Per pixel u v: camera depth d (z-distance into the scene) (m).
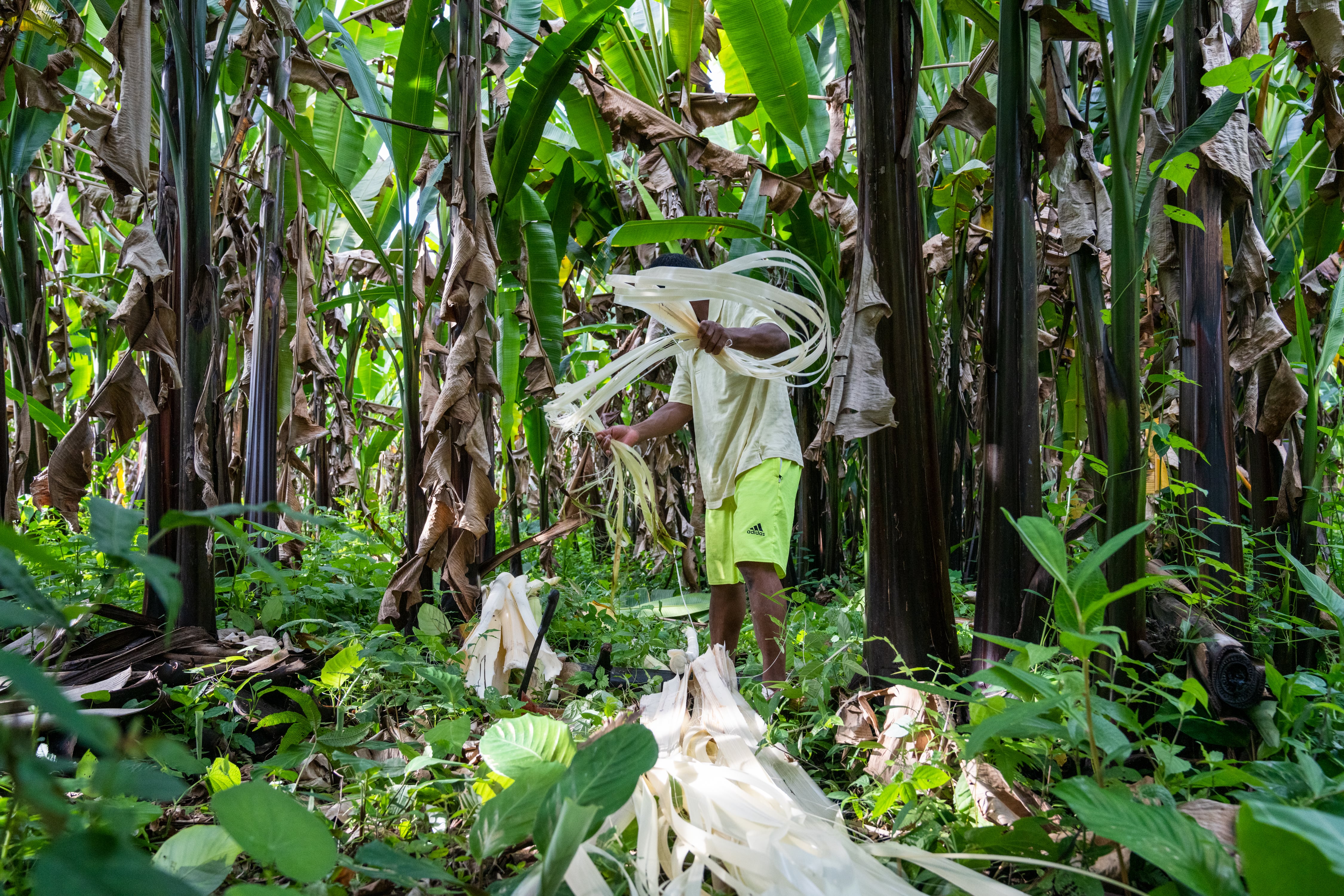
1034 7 2.23
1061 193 2.36
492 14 3.32
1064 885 1.31
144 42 2.44
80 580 2.47
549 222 4.13
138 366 2.69
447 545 3.41
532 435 4.84
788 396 3.00
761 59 3.93
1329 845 0.76
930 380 2.40
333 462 6.64
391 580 3.79
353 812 1.72
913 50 2.37
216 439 2.82
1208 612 2.27
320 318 5.81
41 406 3.51
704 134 6.45
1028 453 2.29
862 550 5.61
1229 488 2.39
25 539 0.63
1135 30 2.19
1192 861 1.01
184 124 2.64
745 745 1.88
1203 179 2.38
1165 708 1.80
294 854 0.98
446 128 4.61
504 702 2.51
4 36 2.40
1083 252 2.39
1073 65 2.72
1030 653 1.42
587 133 4.57
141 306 2.53
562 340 4.18
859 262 2.31
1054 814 1.50
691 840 1.47
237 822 0.99
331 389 5.86
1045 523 1.23
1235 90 2.00
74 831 0.85
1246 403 2.67
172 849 1.24
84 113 2.73
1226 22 2.57
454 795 1.74
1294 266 3.08
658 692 2.64
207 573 2.64
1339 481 3.09
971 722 1.79
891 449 2.36
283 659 2.49
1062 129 2.34
